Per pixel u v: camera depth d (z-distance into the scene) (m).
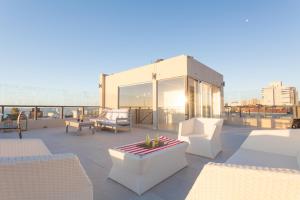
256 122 7.98
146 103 7.42
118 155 2.14
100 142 4.54
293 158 2.09
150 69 7.26
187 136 3.60
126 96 8.43
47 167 0.94
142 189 1.93
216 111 8.84
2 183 0.83
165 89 6.83
